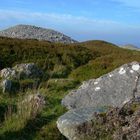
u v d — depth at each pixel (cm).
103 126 1240
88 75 2675
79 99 1697
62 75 2786
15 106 1611
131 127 1175
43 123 1451
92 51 3959
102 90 1728
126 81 1748
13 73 2173
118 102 1645
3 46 3475
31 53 3344
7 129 1402
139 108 1268
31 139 1348
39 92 1830
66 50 3681
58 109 1606
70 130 1277
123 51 4856
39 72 2377
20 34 8294
